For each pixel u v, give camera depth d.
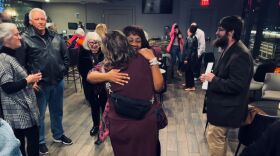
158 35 9.07
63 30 8.79
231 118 1.90
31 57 2.44
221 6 7.95
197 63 5.17
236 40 1.85
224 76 1.87
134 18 9.06
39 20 2.39
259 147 0.99
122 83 1.51
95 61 2.78
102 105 2.79
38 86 2.38
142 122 1.54
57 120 2.89
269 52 4.62
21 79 1.95
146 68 1.52
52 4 9.37
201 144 3.03
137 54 1.53
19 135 2.07
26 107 2.00
